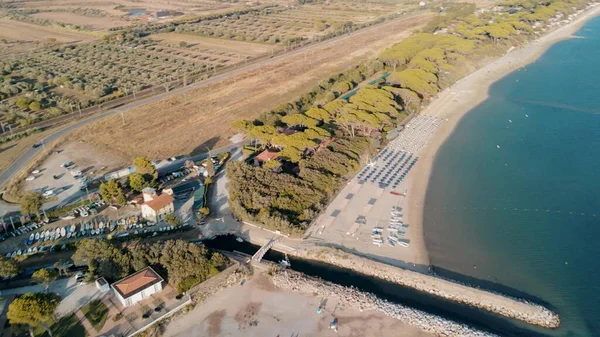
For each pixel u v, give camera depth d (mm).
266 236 114312
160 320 88375
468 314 90125
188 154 158250
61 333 84812
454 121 182250
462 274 101188
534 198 128625
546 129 171750
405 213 122688
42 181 140875
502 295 93000
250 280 100062
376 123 158375
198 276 97125
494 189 133500
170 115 192375
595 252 107250
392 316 89500
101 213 125062
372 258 105250
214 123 183625
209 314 90875
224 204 128625
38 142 167375
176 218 119000
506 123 178250
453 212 122938
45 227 119000
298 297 95062
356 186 135375
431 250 108375
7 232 116750
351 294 94750
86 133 175500
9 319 83625
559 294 95188
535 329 86625
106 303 91938
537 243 110500
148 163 137375
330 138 157625
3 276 96312
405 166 147500
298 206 121062
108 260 98062
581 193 130375
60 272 100062
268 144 157750
